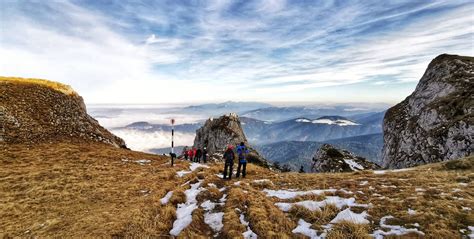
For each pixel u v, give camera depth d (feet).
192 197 55.01
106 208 52.13
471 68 249.14
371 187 53.11
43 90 153.89
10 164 84.58
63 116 143.33
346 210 40.73
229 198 49.85
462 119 189.57
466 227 33.40
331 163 233.55
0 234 41.88
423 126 239.09
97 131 154.81
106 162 96.58
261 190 57.77
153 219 43.83
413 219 36.11
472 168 72.69
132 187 66.23
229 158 68.59
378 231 34.58
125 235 38.45
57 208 52.80
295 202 47.42
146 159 110.63
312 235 35.81
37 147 105.81
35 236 40.52
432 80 284.00
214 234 39.52
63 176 74.43
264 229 37.63
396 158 265.95
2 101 124.26
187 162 109.40
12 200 57.36
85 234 39.27
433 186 50.57
